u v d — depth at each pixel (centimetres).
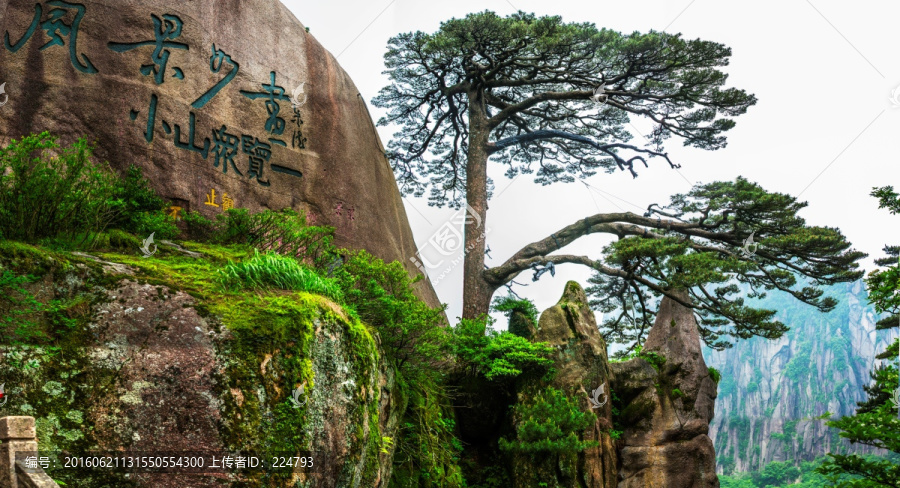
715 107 2706
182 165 1653
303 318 1132
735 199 2512
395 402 1558
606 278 2959
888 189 1530
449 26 2505
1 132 1476
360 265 1628
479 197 2777
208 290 1138
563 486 1994
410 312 1609
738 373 12481
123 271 1109
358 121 2141
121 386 995
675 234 2711
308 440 1061
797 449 10694
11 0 1556
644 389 2269
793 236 2430
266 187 1819
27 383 956
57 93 1542
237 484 983
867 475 1548
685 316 2433
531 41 2512
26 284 1020
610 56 2531
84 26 1605
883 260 2480
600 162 3153
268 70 1888
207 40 1761
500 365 2086
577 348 2188
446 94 2828
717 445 11806
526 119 3081
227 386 1027
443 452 1759
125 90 1609
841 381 11181
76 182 1333
